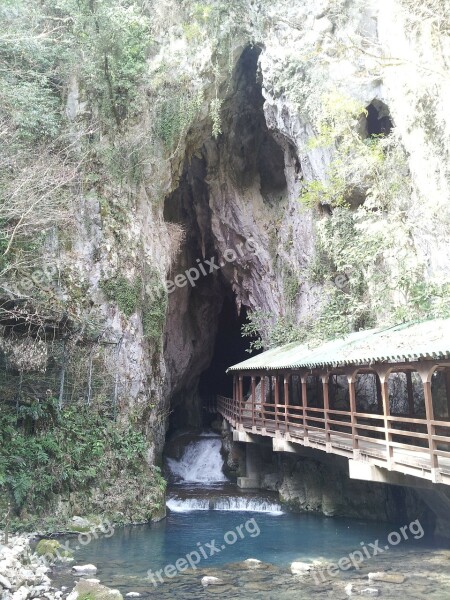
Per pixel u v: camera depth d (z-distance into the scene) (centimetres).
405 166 1606
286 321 2366
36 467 1214
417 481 1016
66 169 1474
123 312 1695
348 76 1802
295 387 2155
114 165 1825
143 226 1900
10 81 1501
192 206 2822
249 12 2142
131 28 1830
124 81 1845
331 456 1397
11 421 1229
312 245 2194
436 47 1416
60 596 752
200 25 2109
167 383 2830
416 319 1284
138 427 1617
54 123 1548
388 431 1008
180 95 2070
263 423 1828
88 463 1352
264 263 2620
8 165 1323
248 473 2059
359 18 1817
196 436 2880
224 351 3888
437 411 1384
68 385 1448
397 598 763
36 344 1351
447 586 815
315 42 1880
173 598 777
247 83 2425
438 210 1380
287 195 2633
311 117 1934
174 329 2838
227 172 2655
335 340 1619
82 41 1742
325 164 1966
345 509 1507
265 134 2648
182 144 2186
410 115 1523
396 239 1512
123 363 1647
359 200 1889
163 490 1483
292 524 1391
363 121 1833
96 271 1684
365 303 1756
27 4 1584
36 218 1348
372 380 1750
